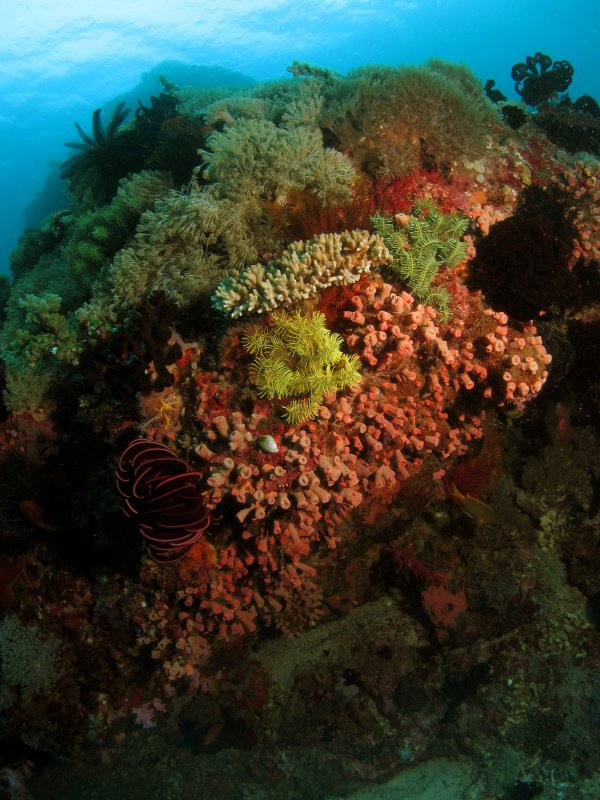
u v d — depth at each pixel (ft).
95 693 3.31
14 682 3.17
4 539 3.12
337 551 3.09
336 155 3.30
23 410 3.29
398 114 3.46
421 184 3.42
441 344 2.68
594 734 3.32
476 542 3.48
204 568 2.84
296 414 2.52
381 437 2.74
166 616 3.00
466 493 3.26
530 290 2.92
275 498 2.51
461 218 3.00
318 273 2.63
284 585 3.03
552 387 3.41
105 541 2.98
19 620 3.20
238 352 2.68
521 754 3.42
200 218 3.09
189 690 3.39
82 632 3.18
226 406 2.68
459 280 2.97
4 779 3.36
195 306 3.04
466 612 3.40
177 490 2.33
